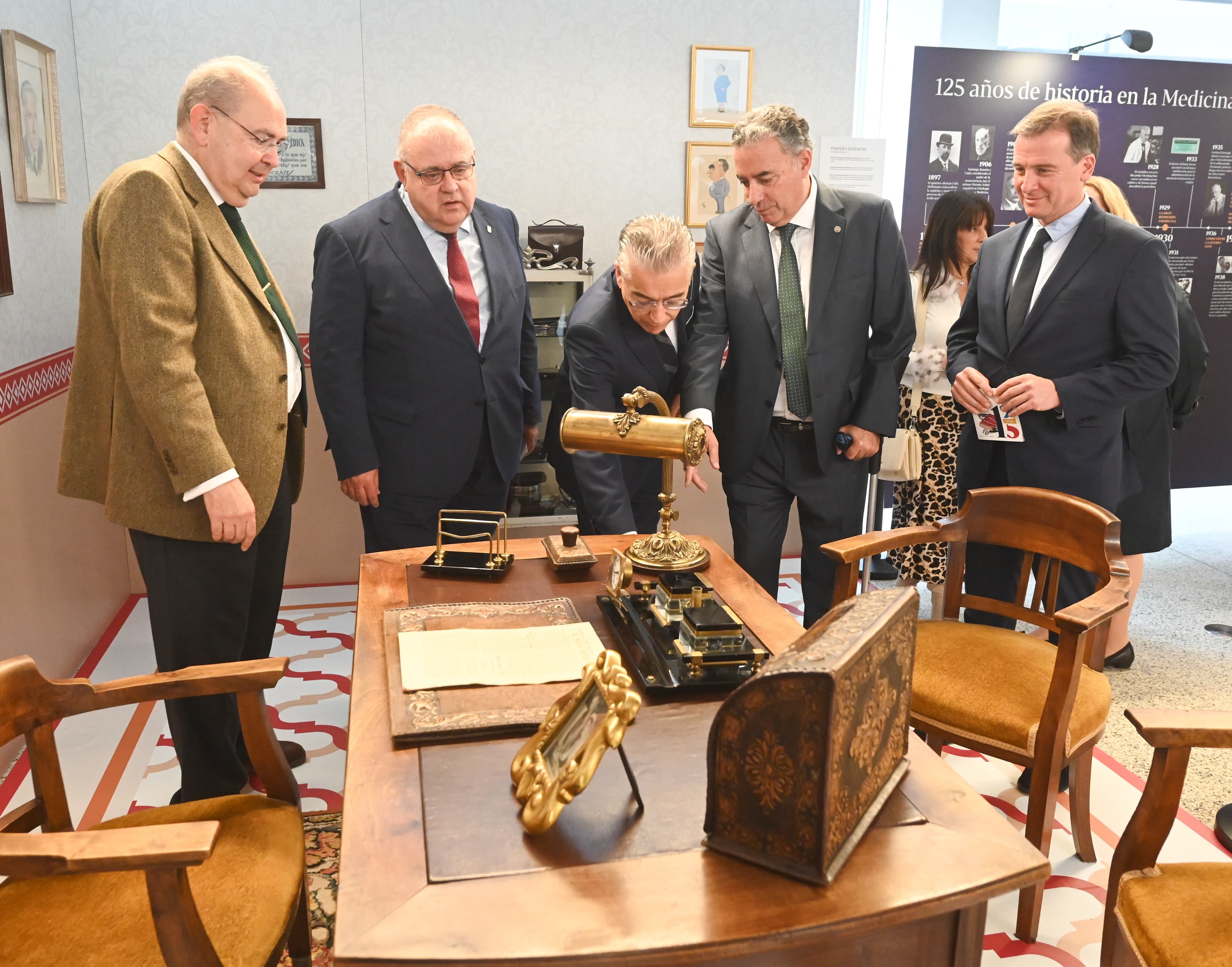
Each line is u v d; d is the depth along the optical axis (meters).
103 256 2.11
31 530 3.14
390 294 2.88
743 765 1.20
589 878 1.18
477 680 1.64
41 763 1.61
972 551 2.90
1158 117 4.91
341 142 4.17
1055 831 2.54
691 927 1.10
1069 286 2.74
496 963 1.06
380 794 1.35
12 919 1.43
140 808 2.64
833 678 1.12
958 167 4.80
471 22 4.18
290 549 4.39
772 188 2.79
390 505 3.04
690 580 1.88
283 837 1.65
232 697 2.43
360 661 1.75
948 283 3.82
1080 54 4.83
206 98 2.20
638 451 2.16
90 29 3.89
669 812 1.31
